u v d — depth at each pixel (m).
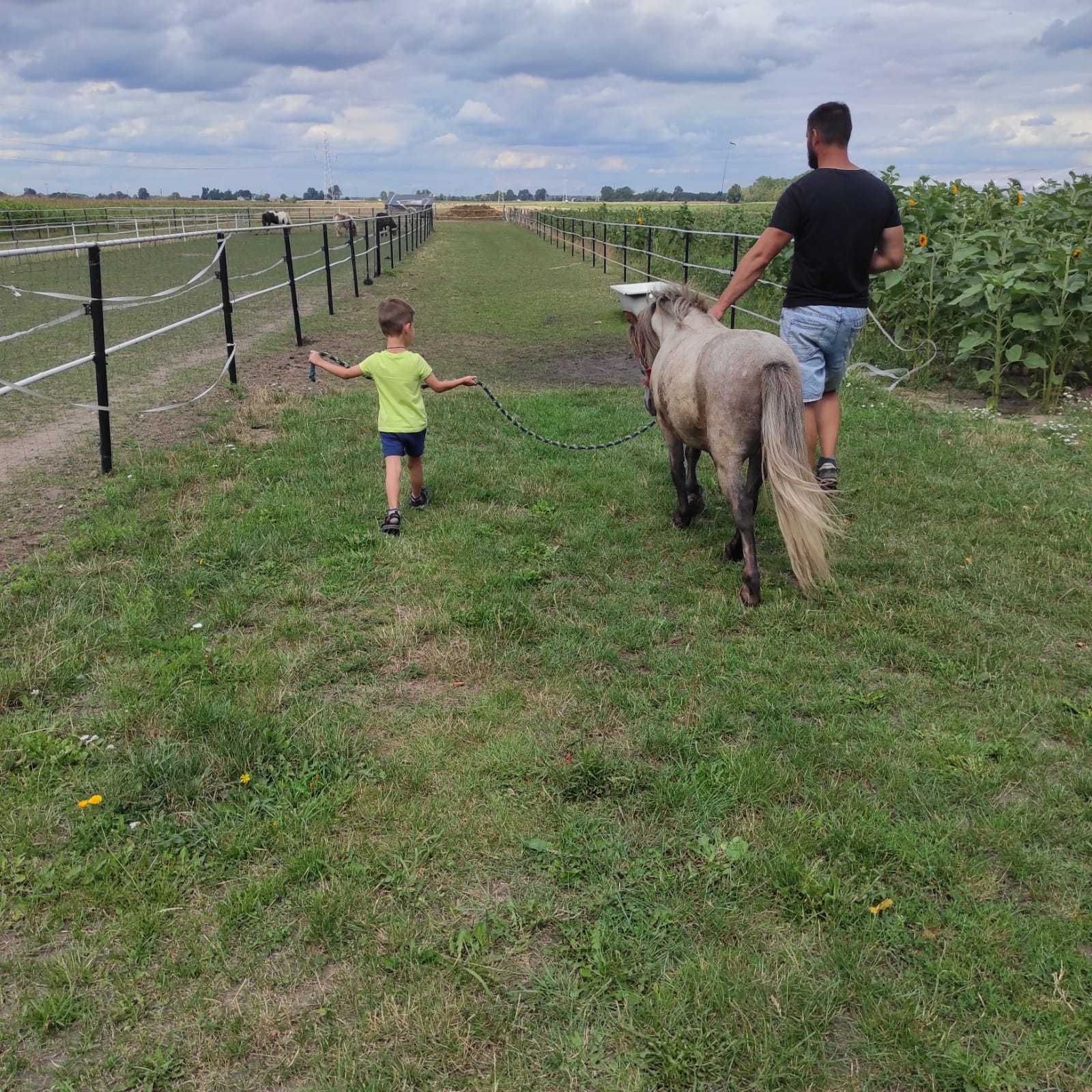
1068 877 2.60
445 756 3.14
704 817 2.85
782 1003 2.18
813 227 4.77
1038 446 6.87
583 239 28.22
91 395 8.53
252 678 3.59
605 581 4.59
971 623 4.14
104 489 5.65
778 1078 2.01
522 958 2.34
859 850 2.69
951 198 10.30
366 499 5.54
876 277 9.80
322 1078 2.00
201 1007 2.18
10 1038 2.11
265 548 4.79
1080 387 9.09
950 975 2.26
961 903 2.49
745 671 3.72
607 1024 2.15
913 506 5.62
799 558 3.97
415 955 2.31
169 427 7.31
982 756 3.13
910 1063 2.04
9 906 2.48
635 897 2.53
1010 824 2.80
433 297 17.64
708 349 4.25
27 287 17.05
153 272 20.98
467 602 4.27
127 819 2.83
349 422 7.36
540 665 3.79
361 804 2.88
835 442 5.38
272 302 16.08
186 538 4.90
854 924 2.43
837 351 5.09
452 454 6.53
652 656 3.84
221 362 10.27
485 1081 2.00
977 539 5.10
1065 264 7.89
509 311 15.60
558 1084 2.00
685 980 2.23
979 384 8.58
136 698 3.42
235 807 2.86
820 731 3.29
